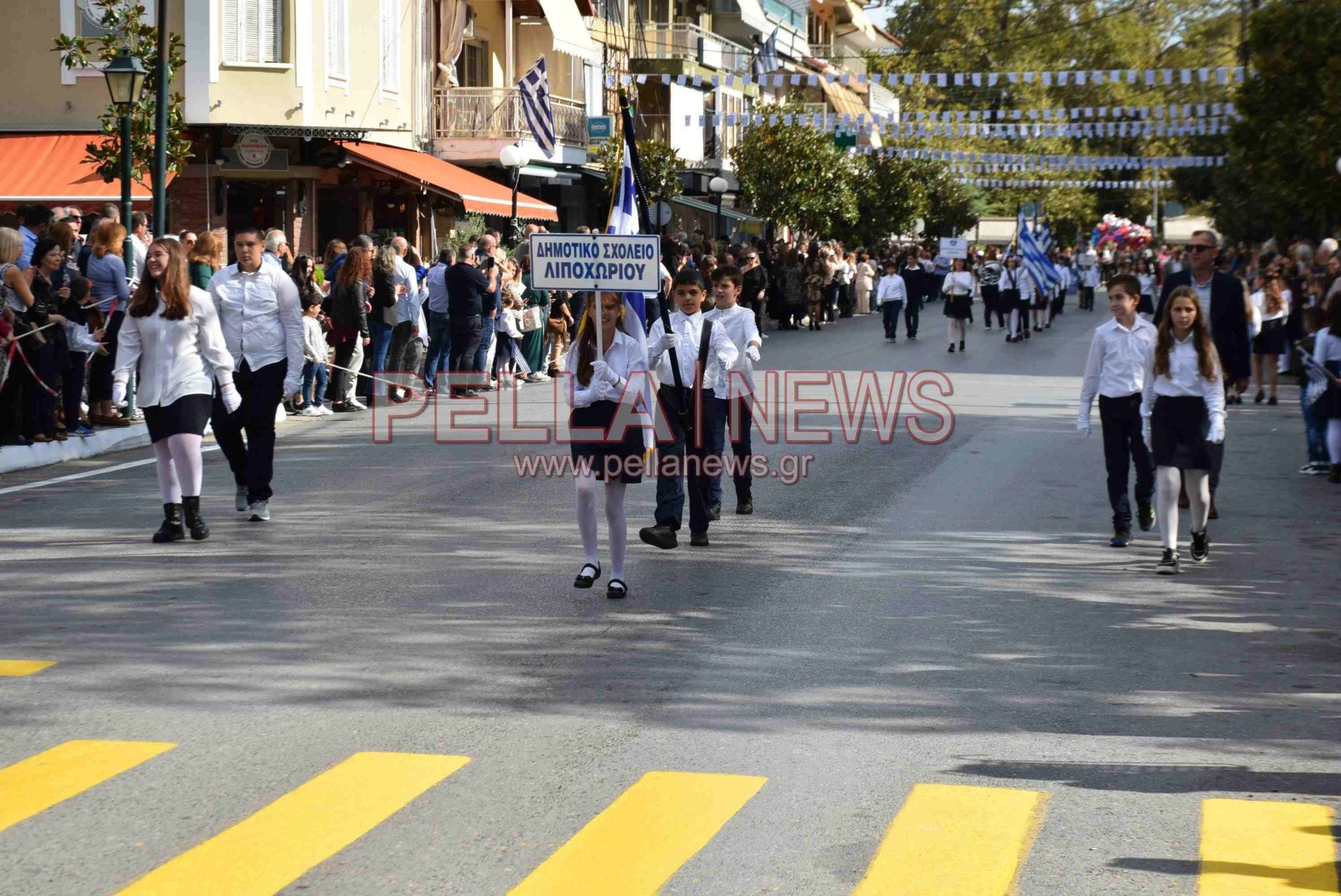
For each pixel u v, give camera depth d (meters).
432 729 6.38
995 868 4.95
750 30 56.16
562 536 10.77
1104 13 78.19
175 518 10.47
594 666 7.38
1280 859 5.05
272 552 10.12
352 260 18.16
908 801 5.56
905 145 55.12
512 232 26.67
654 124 46.97
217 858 5.01
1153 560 10.09
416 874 4.88
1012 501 12.31
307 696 6.85
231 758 6.01
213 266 12.88
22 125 27.45
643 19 48.25
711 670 7.30
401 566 9.69
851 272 45.22
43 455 14.09
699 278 10.62
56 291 14.36
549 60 40.56
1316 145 27.66
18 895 4.72
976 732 6.39
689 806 5.49
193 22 27.41
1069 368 25.69
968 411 18.77
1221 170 48.31
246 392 11.21
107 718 6.54
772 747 6.16
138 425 15.75
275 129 27.48
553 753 6.07
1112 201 89.69
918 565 9.82
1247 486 13.33
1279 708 6.77
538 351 22.80
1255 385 22.88
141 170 20.64
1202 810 5.50
